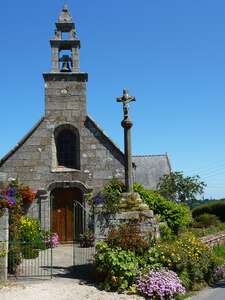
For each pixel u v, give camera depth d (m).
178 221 21.20
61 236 22.41
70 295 12.05
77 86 23.11
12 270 14.62
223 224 35.75
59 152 23.14
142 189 21.84
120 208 15.32
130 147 17.00
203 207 43.00
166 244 14.74
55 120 22.83
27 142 22.62
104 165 22.45
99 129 22.69
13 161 22.45
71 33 23.59
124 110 17.20
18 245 15.06
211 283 15.27
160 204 21.25
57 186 22.36
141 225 14.91
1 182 20.88
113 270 12.88
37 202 22.23
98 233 15.02
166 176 41.59
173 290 12.51
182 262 14.03
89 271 14.91
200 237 21.77
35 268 15.55
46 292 12.31
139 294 12.37
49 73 23.00
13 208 15.18
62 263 16.55
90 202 20.88
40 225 21.91
